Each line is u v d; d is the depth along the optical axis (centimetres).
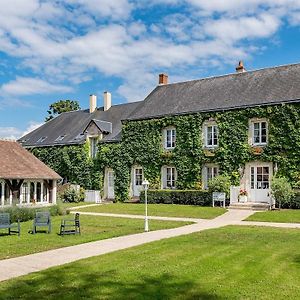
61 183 4078
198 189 3119
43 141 4344
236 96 3091
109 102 4350
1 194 2561
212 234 1593
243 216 2309
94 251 1286
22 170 2675
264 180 2853
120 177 3578
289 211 2417
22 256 1223
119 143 3656
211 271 979
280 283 877
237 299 777
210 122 3103
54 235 1684
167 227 1883
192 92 3466
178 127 3244
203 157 3106
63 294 814
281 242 1386
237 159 2944
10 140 2964
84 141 3938
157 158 3359
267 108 2823
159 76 3919
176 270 991
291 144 2725
